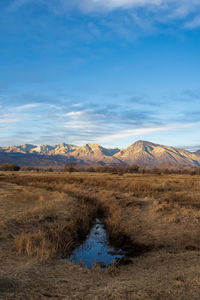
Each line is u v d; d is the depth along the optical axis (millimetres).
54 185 37188
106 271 7457
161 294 4918
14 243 9414
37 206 17312
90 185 38719
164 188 32062
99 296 5004
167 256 8750
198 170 91000
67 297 5074
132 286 5469
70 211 16625
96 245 11164
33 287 5656
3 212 14766
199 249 9641
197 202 21062
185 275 6078
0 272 6543
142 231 12914
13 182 42781
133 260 8992
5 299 4816
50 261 8016
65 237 11000
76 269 7469
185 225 13273
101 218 17172
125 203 20562
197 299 4629
